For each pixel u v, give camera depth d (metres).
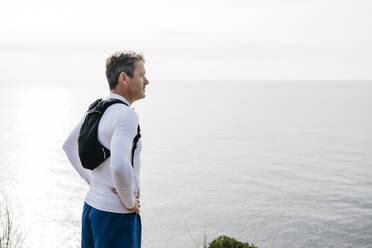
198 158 163.38
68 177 111.62
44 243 60.22
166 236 69.31
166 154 175.25
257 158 163.25
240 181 117.81
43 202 84.81
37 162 134.75
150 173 131.50
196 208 86.94
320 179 119.44
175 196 98.50
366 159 157.88
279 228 72.44
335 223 74.19
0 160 137.38
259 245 64.88
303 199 94.38
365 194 98.06
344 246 62.31
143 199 95.62
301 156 167.75
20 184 102.19
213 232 70.81
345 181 115.56
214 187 109.44
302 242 65.06
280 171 134.12
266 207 87.50
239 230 72.19
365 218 76.62
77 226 69.81
